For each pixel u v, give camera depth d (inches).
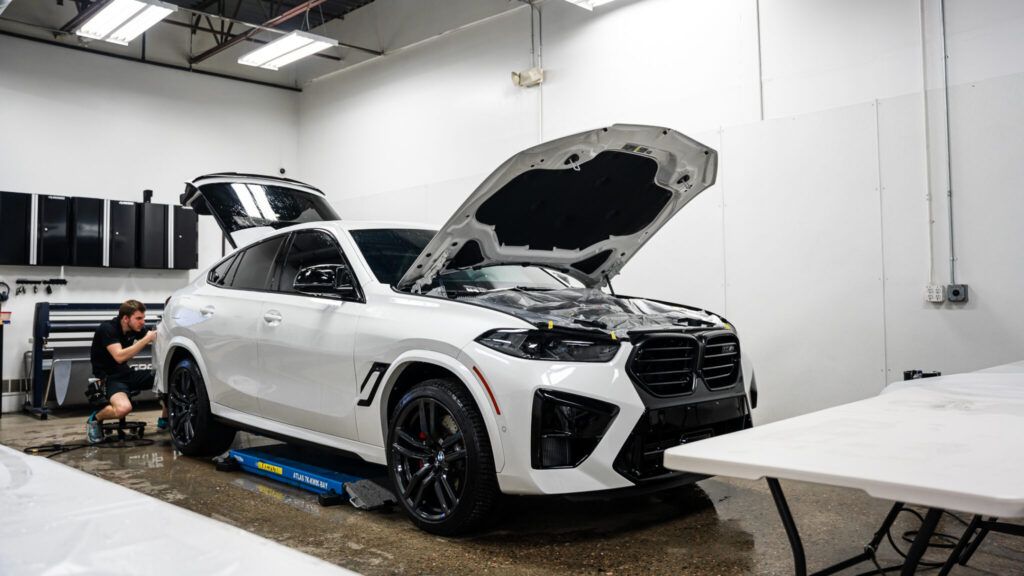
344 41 356.8
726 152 202.8
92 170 318.7
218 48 335.0
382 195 309.0
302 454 153.3
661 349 106.1
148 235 318.0
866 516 117.9
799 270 189.3
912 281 171.8
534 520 115.5
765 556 97.6
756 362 196.1
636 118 239.3
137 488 139.8
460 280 133.6
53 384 268.7
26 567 22.1
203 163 352.8
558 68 263.1
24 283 294.4
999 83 161.5
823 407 184.5
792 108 203.5
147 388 206.7
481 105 292.0
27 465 35.0
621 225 140.5
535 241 133.0
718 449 53.9
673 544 103.0
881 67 186.9
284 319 135.3
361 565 94.1
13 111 299.1
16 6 300.7
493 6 286.0
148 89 336.8
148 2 254.8
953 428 62.2
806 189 188.5
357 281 126.2
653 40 235.5
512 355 99.0
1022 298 157.5
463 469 103.2
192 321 159.6
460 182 277.0
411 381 117.4
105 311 294.2
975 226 163.9
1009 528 81.2
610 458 97.3
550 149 106.3
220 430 161.5
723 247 203.2
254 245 155.7
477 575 90.3
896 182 174.7
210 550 24.3
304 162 383.9
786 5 204.7
